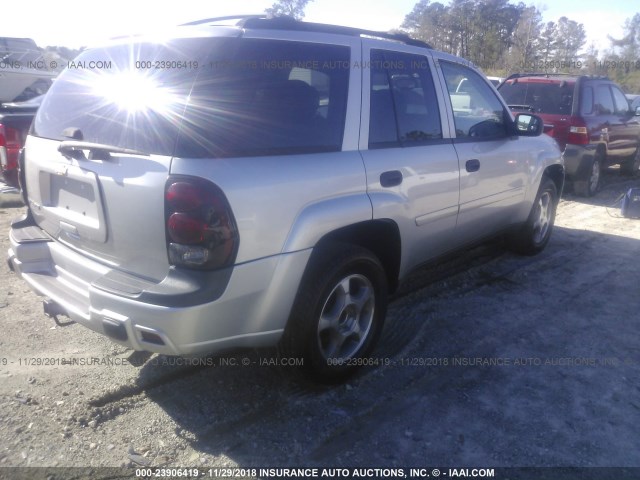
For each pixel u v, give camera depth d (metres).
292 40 3.06
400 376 3.50
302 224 2.85
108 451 2.78
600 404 3.26
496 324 4.24
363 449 2.85
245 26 2.93
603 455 2.83
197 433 2.93
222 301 2.59
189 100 2.62
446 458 2.80
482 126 4.51
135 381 3.34
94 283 2.70
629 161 10.62
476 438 2.95
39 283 3.13
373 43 3.53
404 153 3.55
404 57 3.75
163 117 2.63
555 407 3.22
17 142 6.17
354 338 3.46
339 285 3.20
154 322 2.51
